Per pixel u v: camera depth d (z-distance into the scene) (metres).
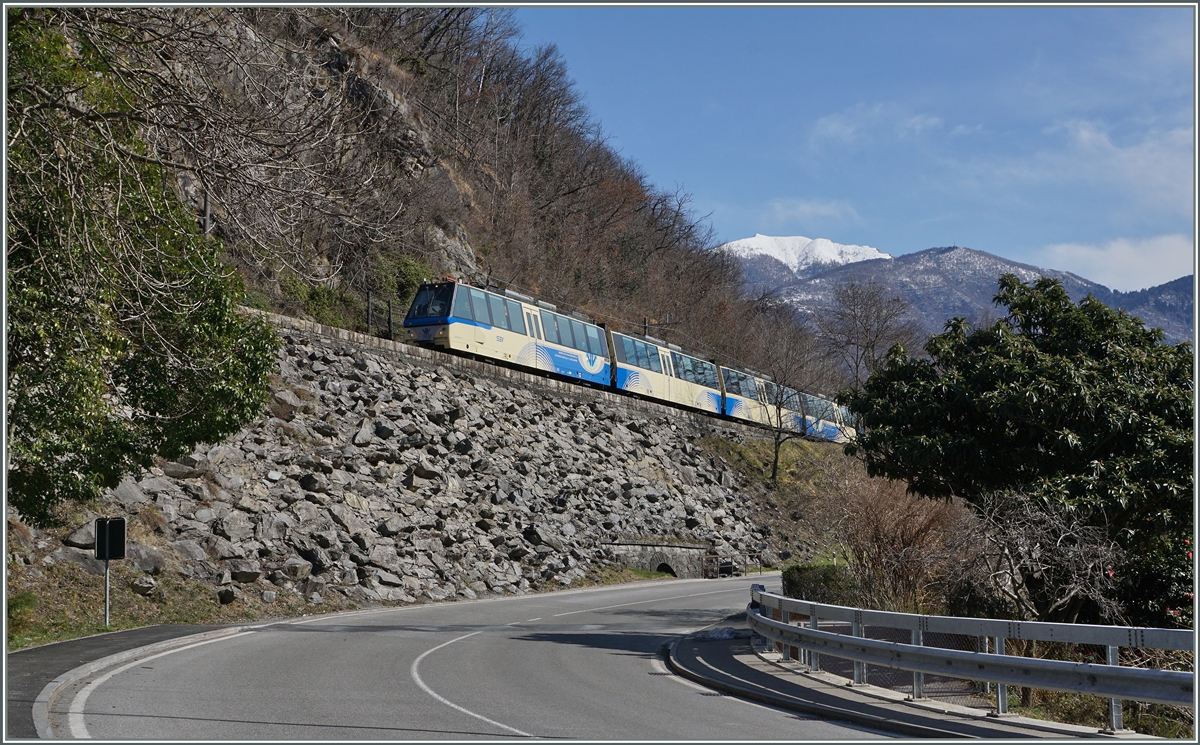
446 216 49.56
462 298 36.84
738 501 45.62
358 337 32.91
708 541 40.56
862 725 9.91
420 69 57.22
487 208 59.59
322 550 23.94
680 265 85.00
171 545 21.08
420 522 27.70
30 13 12.37
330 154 13.33
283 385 28.77
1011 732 9.22
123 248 12.80
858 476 21.80
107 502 20.75
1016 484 16.59
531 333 39.78
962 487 17.73
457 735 8.82
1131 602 17.52
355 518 25.94
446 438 32.22
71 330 13.18
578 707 10.60
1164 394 15.91
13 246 12.81
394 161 43.88
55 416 13.48
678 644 16.61
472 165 59.84
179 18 12.84
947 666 10.59
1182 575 16.84
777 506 47.84
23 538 18.66
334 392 30.16
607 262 72.81
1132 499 15.41
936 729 9.30
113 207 12.73
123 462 16.55
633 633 19.61
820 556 44.19
